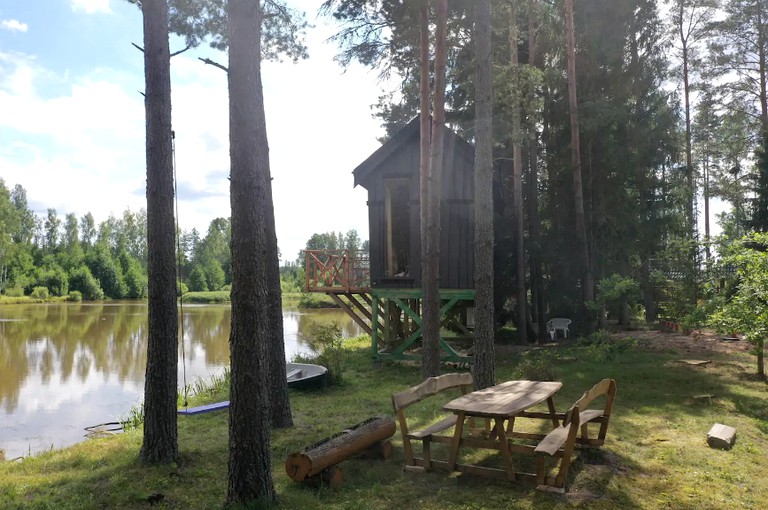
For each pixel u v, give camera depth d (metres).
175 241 6.88
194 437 7.80
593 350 13.49
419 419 8.33
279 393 8.06
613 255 20.19
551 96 19.75
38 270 71.19
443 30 11.59
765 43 26.92
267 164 8.15
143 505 5.26
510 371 13.05
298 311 44.62
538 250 19.50
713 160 31.86
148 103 6.64
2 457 8.85
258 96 5.37
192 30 9.77
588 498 5.11
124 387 15.44
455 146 14.57
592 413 6.52
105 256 74.62
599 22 19.30
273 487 5.21
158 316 6.51
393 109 24.25
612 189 19.70
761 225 25.97
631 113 19.52
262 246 5.29
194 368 17.81
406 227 15.81
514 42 16.28
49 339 26.12
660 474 5.75
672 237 21.05
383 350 15.62
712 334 17.91
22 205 84.94
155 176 6.58
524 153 21.36
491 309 9.79
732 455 6.34
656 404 8.97
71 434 10.88
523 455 6.36
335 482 5.54
